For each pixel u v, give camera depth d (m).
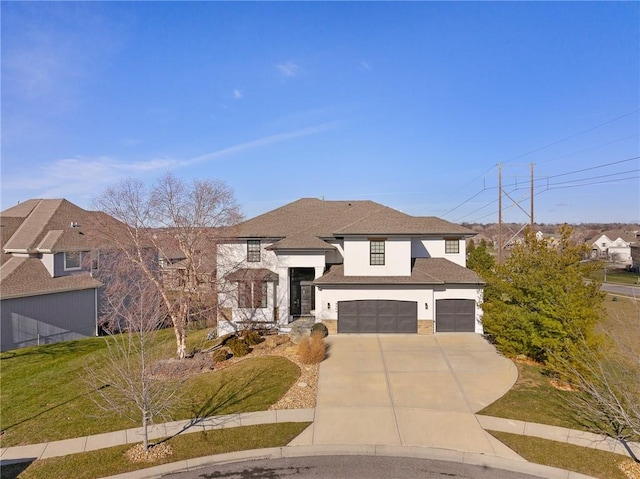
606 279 52.09
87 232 25.55
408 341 20.67
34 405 13.78
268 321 23.34
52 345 23.30
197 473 9.90
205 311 20.56
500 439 11.13
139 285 19.17
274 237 24.75
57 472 9.91
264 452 10.70
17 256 26.44
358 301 22.31
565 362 13.50
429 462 10.20
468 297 22.30
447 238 25.97
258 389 14.73
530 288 16.58
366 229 22.97
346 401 13.66
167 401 11.92
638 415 8.94
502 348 18.08
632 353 11.26
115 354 19.50
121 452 10.77
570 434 11.33
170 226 21.33
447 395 14.05
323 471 9.88
